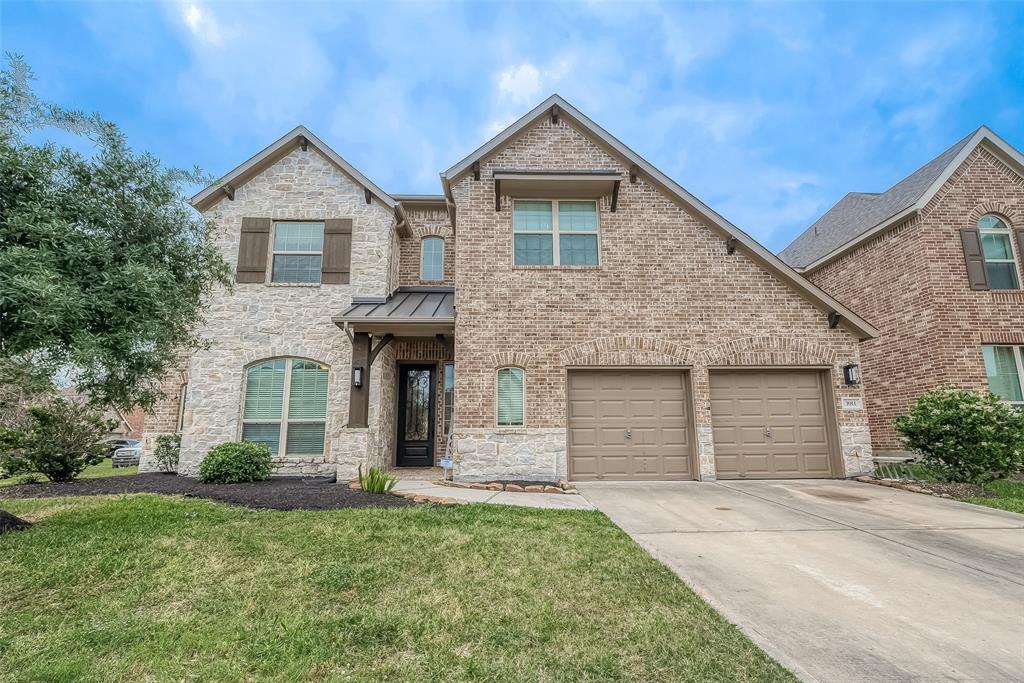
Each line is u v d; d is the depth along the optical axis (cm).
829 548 550
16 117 563
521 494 870
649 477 1042
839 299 1522
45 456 1004
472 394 1033
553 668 303
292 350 1189
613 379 1079
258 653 321
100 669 304
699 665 306
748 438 1064
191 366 1170
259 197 1259
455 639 338
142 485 945
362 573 455
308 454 1156
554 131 1173
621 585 431
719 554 525
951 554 531
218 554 505
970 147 1279
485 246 1098
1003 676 297
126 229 612
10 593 418
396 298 1259
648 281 1095
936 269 1224
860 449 1050
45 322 496
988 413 918
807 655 319
